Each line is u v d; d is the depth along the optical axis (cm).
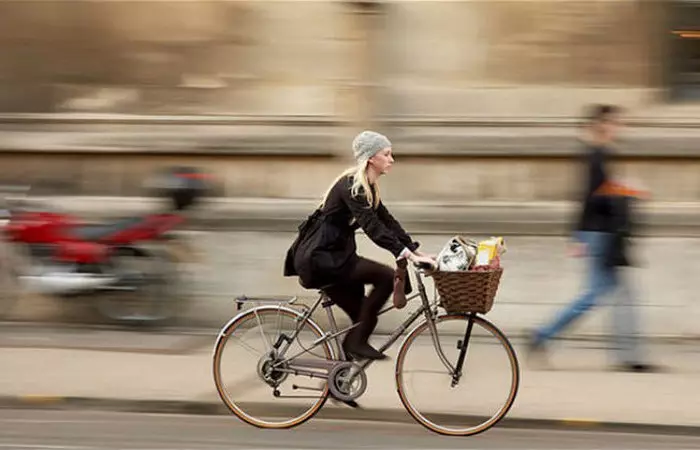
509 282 1526
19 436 965
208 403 1061
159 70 1650
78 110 1666
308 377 989
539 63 1572
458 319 974
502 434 990
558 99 1572
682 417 1029
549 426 1016
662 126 1549
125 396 1088
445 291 935
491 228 1552
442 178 1592
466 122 1578
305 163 1625
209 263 1569
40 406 1080
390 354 1235
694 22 1552
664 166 1558
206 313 1528
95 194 1664
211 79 1639
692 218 1509
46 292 1452
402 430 998
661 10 1552
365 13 1583
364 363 980
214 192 1634
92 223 1506
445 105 1587
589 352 1314
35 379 1162
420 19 1583
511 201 1576
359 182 938
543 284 1526
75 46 1664
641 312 1480
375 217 939
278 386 994
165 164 1652
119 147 1648
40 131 1666
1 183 1673
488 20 1573
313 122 1616
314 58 1612
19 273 1470
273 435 973
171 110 1652
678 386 1155
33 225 1444
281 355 988
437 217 1567
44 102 1675
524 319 1501
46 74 1672
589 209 1204
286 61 1620
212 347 1340
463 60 1581
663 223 1513
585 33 1562
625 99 1562
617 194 1198
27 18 1672
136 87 1656
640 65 1558
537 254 1535
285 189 1628
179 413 1062
